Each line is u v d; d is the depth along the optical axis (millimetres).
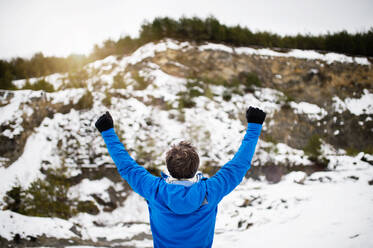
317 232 3219
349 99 9445
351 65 10242
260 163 6449
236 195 5398
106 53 10930
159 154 6145
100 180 5691
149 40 10477
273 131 7680
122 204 5426
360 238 2678
